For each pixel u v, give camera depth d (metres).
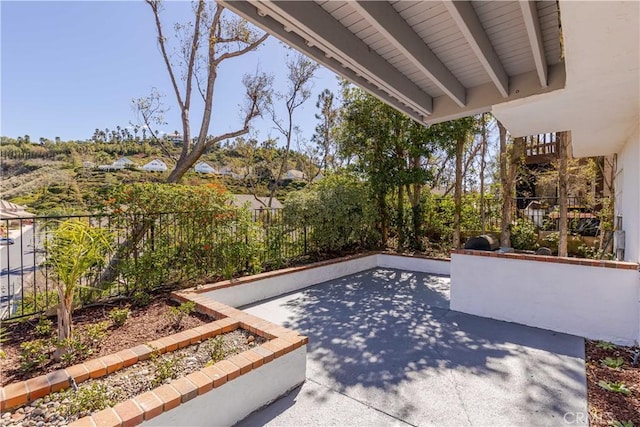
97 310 4.17
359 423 2.47
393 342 3.90
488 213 9.67
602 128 4.41
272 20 2.30
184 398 2.16
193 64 8.66
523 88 3.51
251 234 6.02
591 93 3.07
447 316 4.77
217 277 5.60
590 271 3.89
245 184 14.72
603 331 3.82
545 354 3.53
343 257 7.50
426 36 2.85
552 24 2.65
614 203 7.05
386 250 8.81
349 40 2.75
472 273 4.83
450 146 8.21
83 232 3.12
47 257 3.37
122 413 1.96
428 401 2.72
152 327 3.63
